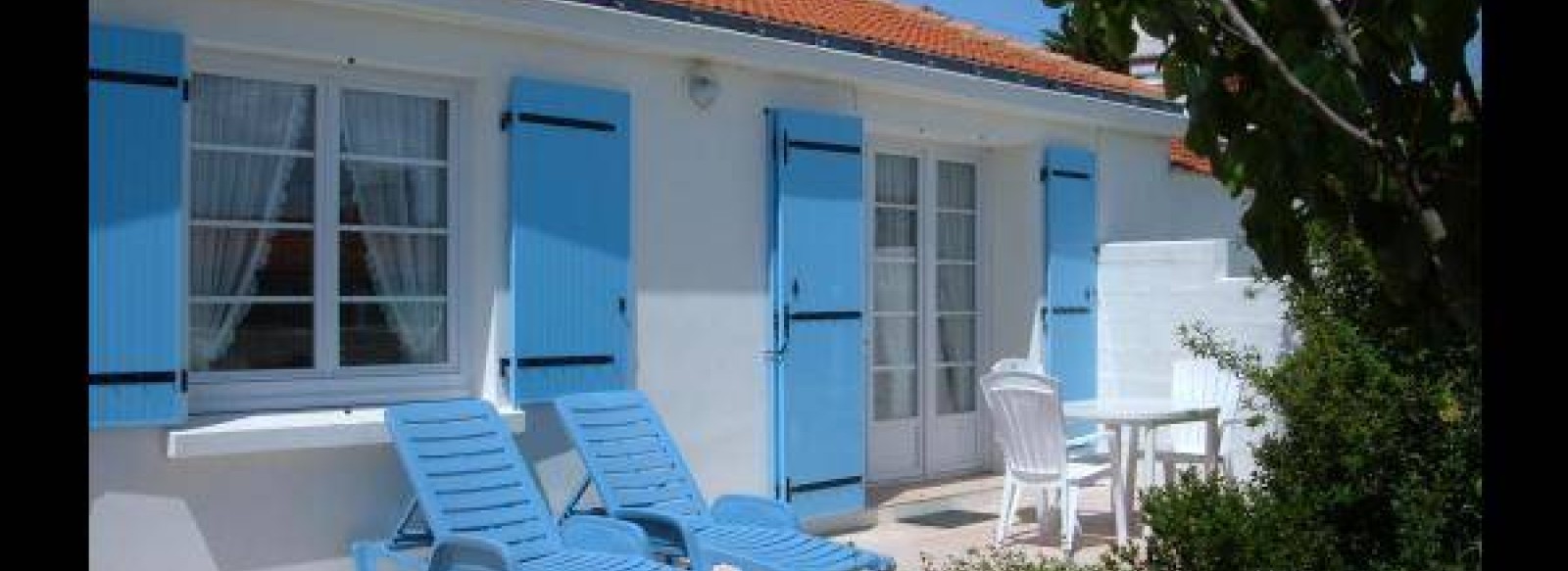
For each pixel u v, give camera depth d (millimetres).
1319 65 1955
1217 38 2131
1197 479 4910
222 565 6031
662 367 7648
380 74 6676
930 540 8266
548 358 7008
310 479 6309
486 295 6938
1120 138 11047
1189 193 11953
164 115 5762
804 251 8328
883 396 9516
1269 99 2109
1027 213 10266
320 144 6504
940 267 10008
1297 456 4812
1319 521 4543
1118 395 10609
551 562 5891
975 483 9766
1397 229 2107
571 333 7125
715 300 7945
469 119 6969
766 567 5988
